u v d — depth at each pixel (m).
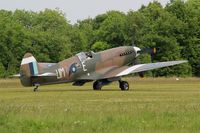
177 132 32.91
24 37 169.38
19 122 35.59
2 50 164.88
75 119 36.78
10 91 77.94
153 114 39.47
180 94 66.06
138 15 175.62
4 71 161.38
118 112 40.62
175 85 97.50
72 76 78.50
